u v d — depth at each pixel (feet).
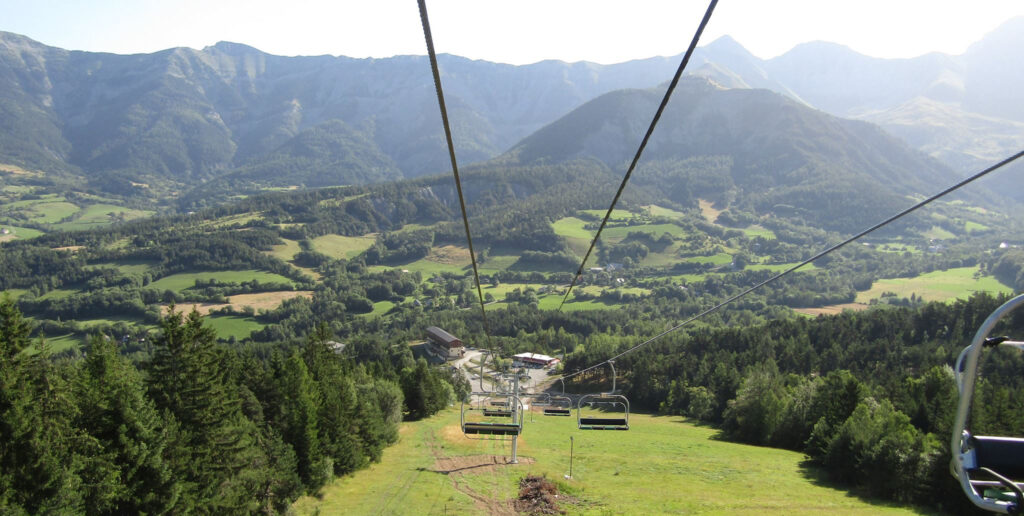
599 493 164.25
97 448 105.91
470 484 172.14
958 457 19.84
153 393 139.44
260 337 579.48
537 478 175.01
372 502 156.87
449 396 350.84
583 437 259.80
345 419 183.11
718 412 325.83
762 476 189.26
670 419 344.08
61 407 106.42
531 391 435.53
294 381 179.93
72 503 97.04
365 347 508.94
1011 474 19.45
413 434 252.83
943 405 214.07
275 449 148.46
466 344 581.53
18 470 92.99
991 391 222.48
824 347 410.72
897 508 159.02
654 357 427.33
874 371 352.28
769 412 249.96
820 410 231.91
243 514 130.41
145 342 538.88
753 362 383.45
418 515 146.51
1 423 94.12
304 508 151.12
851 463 179.73
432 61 23.41
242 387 185.26
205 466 129.90
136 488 110.52
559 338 563.48
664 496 161.89
